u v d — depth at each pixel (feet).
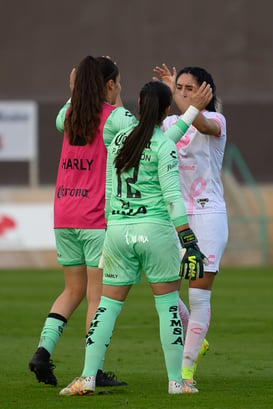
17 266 285.84
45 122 325.21
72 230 84.38
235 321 139.74
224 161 337.11
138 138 75.61
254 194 308.40
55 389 82.64
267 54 370.53
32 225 274.36
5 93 364.58
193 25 369.91
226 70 369.71
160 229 75.46
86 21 367.86
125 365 98.53
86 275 86.58
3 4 366.43
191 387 79.97
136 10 368.27
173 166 75.05
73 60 366.63
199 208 87.40
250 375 91.56
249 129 339.16
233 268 270.46
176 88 89.04
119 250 76.54
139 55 366.84
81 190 83.82
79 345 115.03
